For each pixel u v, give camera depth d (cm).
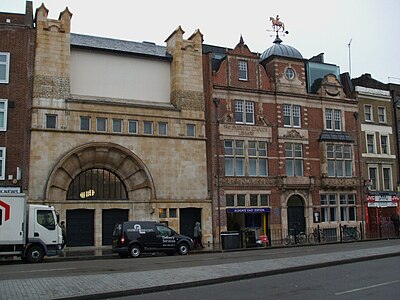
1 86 2873
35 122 2877
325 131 3934
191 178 3288
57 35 3023
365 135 4181
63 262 2188
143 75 3356
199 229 3061
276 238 3534
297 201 3728
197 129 3359
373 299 1092
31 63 2958
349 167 4016
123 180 3150
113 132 3078
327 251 2447
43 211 2253
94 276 1434
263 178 3566
